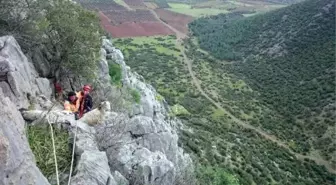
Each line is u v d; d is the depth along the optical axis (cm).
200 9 19312
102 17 15212
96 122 1488
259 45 12744
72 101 1648
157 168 1480
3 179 775
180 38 14750
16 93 1416
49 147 1202
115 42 13338
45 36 2261
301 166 5884
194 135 4834
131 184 1407
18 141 909
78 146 1222
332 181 5688
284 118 7925
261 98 9006
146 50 12781
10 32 2033
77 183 1070
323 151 6569
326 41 10775
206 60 12306
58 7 2273
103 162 1179
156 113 3456
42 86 1891
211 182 3281
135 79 4041
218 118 7469
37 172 920
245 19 15388
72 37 2230
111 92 2645
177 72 10650
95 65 2545
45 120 1292
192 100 8438
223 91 9369
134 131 1798
